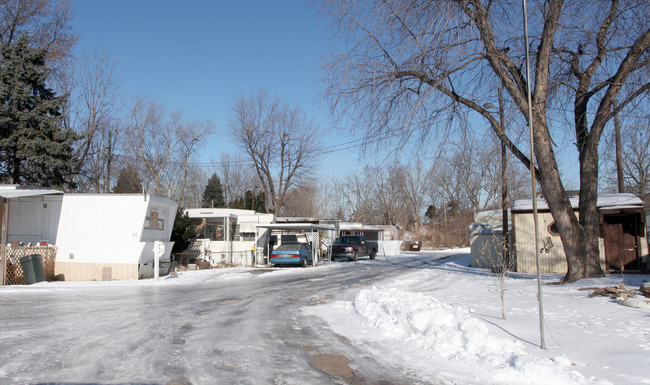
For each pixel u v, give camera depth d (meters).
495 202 51.34
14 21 25.78
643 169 32.25
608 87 12.32
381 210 69.31
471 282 15.12
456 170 31.30
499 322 7.81
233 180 67.56
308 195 61.97
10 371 5.37
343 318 9.00
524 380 5.03
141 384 4.95
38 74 24.00
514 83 11.99
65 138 24.22
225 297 12.20
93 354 6.17
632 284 11.77
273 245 28.17
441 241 60.91
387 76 11.88
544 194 13.08
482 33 11.84
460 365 5.71
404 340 7.03
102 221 17.97
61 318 8.93
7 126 22.80
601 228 16.83
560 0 11.38
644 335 6.56
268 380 5.15
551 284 12.79
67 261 17.88
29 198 18.36
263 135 45.22
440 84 11.91
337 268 22.86
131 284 15.88
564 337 6.70
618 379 4.89
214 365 5.70
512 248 18.66
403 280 16.53
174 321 8.66
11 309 10.09
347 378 5.26
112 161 37.62
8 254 16.08
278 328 8.05
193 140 43.75
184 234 23.67
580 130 13.66
